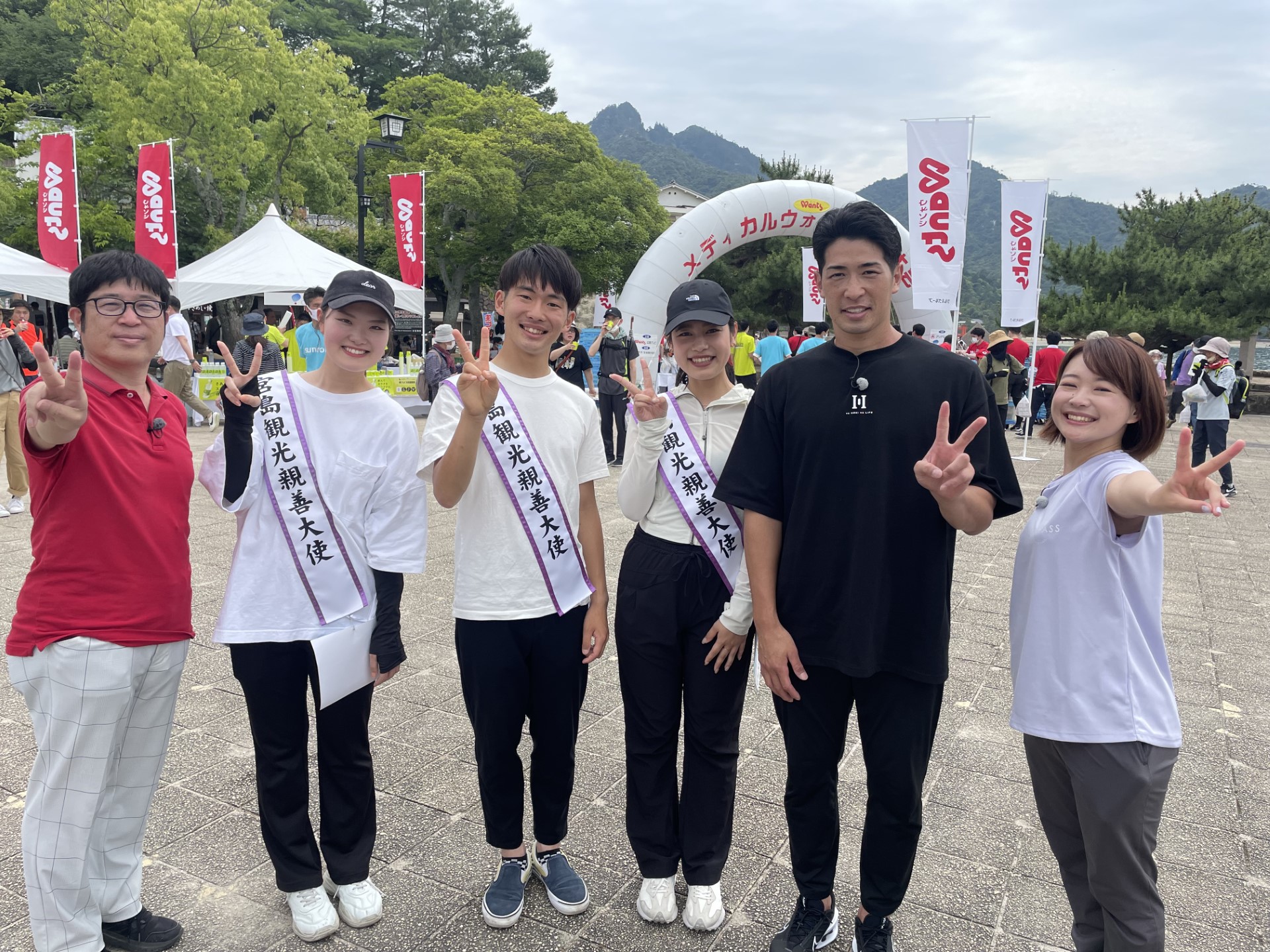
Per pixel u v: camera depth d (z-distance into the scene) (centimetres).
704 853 226
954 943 219
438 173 2398
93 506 187
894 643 194
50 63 2478
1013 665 194
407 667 388
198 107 1841
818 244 198
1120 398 179
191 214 2227
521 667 222
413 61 3778
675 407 236
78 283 190
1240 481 988
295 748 218
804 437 199
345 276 216
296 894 219
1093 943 190
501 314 227
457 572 223
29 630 188
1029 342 1973
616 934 221
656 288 1378
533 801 234
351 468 216
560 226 2470
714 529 223
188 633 206
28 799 194
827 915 217
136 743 205
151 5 1878
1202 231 2252
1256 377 2131
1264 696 374
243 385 211
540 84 4103
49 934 193
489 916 221
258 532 213
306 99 2042
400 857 251
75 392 170
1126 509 170
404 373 1711
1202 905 235
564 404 230
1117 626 176
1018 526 710
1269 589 543
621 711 352
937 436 171
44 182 1127
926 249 857
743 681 227
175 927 215
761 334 2523
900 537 192
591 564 237
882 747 200
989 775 303
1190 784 299
